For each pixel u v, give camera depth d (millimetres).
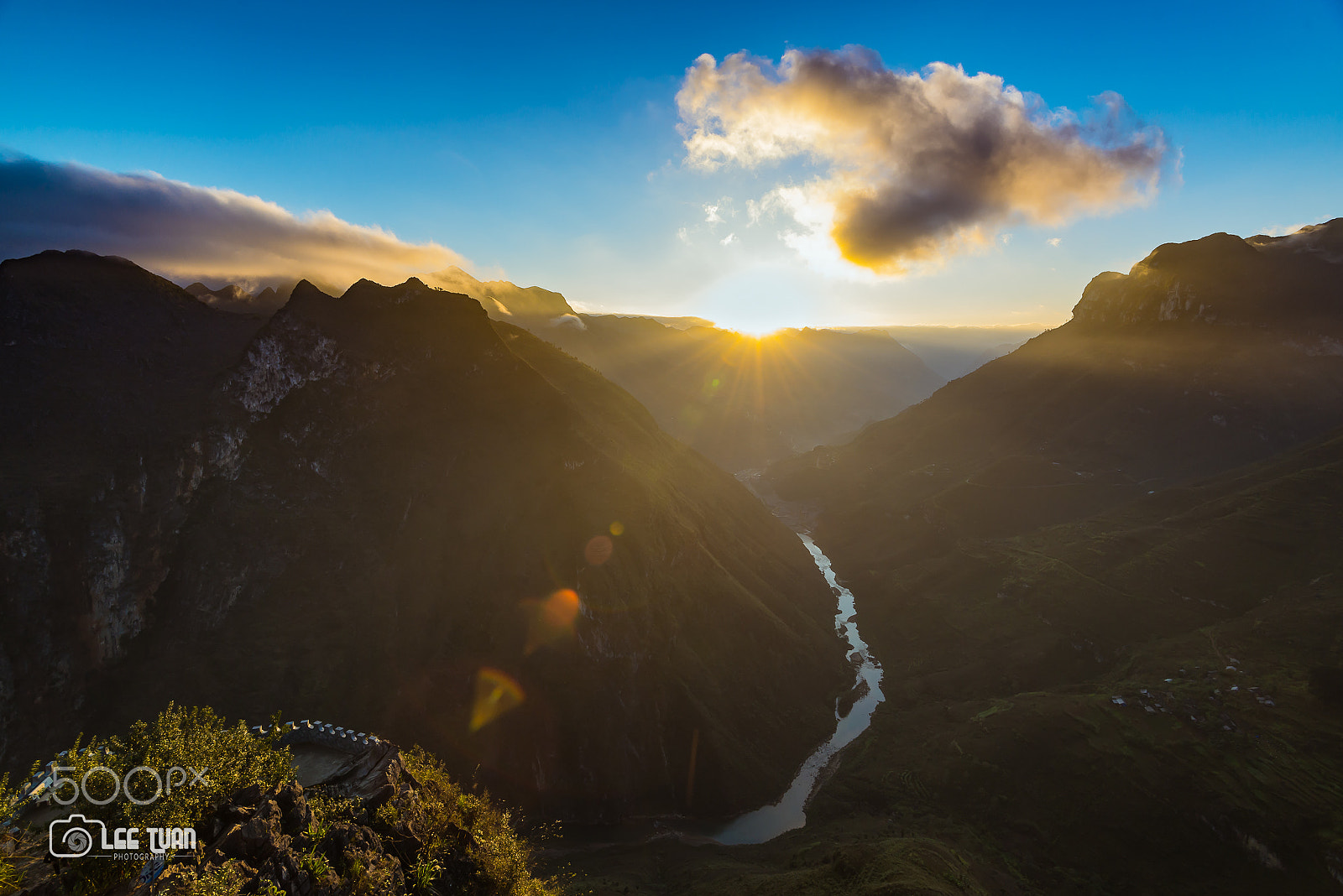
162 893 20781
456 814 33594
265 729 37906
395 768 33531
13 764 57969
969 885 53344
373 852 26797
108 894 21438
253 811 24844
